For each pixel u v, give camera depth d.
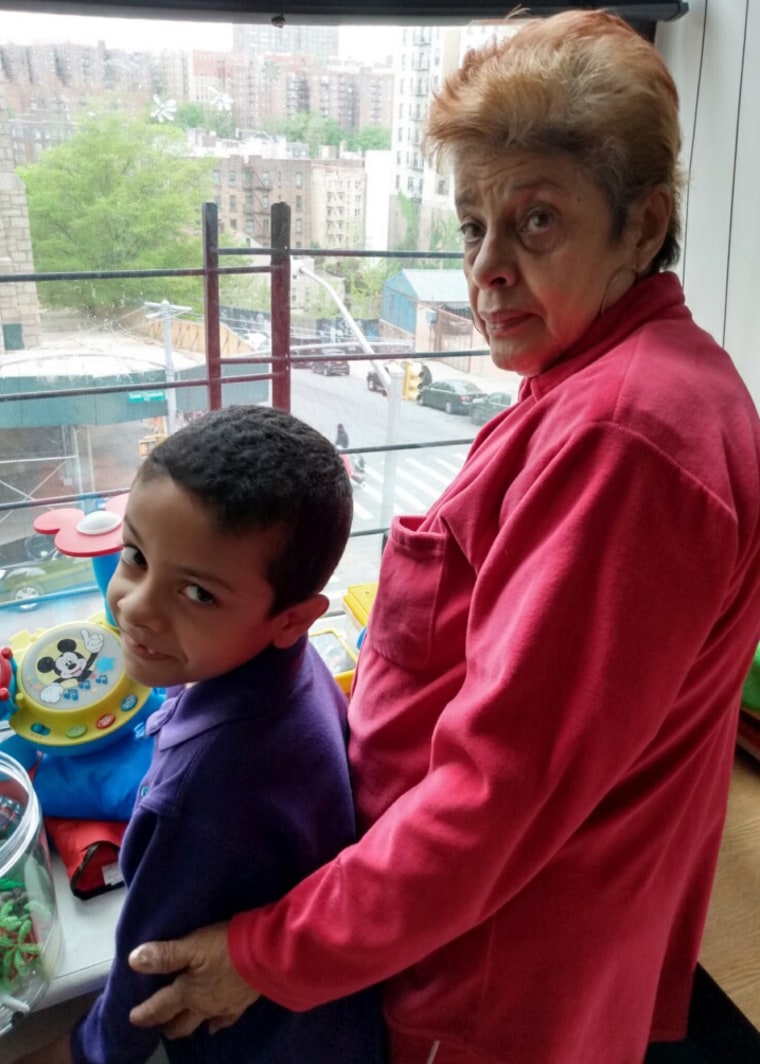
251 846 0.57
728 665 0.55
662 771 0.57
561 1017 0.61
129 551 0.57
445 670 0.59
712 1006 0.81
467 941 0.60
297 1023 0.63
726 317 1.10
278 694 0.58
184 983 0.57
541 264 0.52
